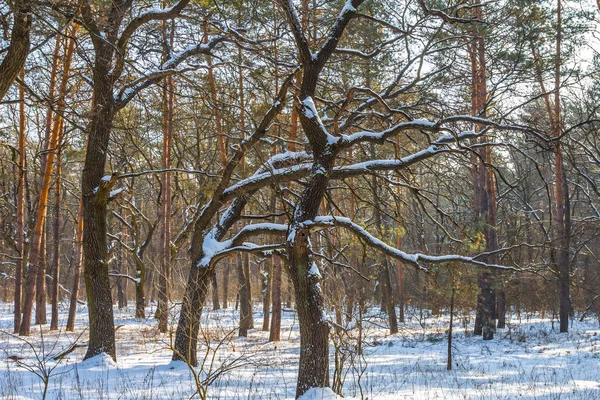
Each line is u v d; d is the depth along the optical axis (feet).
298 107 35.24
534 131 39.09
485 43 58.49
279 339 75.36
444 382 43.06
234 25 45.50
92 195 47.98
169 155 83.66
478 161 81.56
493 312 79.97
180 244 66.69
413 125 36.42
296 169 41.81
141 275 85.51
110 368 44.65
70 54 59.72
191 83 43.37
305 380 32.81
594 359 57.31
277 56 45.11
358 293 43.78
